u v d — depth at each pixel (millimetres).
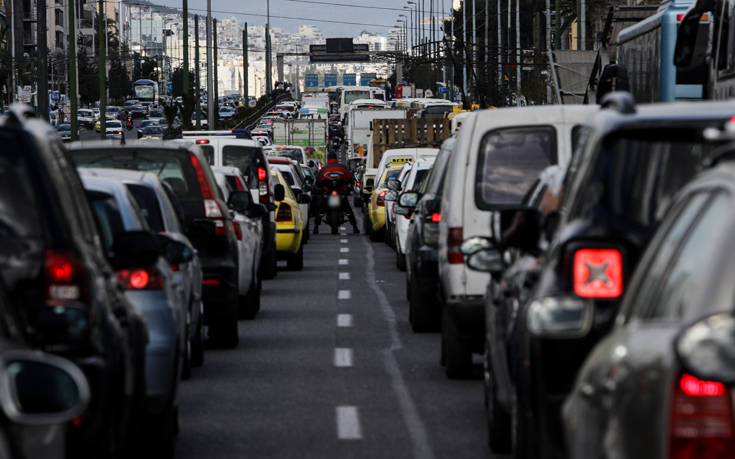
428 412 22906
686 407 8328
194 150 30812
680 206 10383
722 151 9648
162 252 20375
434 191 31969
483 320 25641
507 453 19391
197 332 27703
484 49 182375
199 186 30484
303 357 30000
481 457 19172
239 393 25000
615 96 13648
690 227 9797
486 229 25609
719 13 38906
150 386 18578
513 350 15734
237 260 31156
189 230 29297
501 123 25703
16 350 9656
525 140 25625
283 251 55656
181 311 20750
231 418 22438
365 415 22656
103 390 12148
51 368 8633
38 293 12211
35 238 12328
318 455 19406
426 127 110500
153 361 18641
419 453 19500
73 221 12820
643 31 49031
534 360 13633
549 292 13000
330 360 29484
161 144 30578
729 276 8547
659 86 45000
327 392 25109
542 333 11938
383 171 79312
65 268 12250
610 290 12641
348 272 55969
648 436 8742
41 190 12406
